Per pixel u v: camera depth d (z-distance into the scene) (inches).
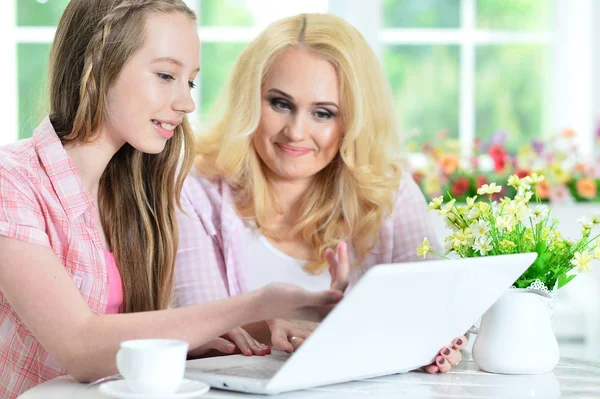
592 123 165.6
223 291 69.4
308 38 66.0
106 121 53.4
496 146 137.4
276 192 71.1
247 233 71.1
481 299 48.3
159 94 52.2
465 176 135.3
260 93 66.7
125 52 51.3
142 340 38.5
